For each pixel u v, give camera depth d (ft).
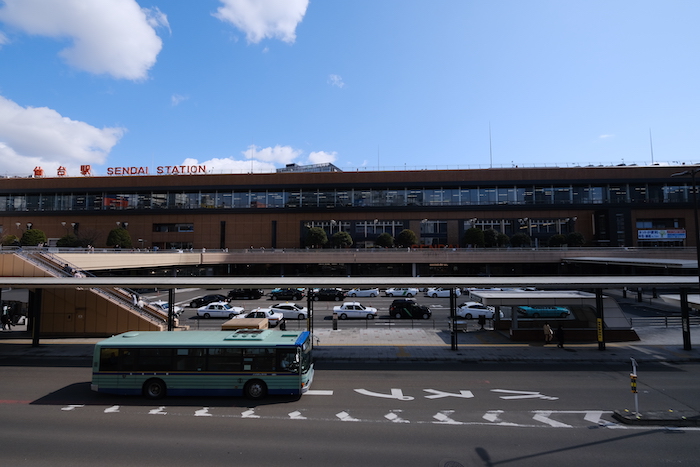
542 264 213.05
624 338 80.23
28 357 67.97
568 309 84.99
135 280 69.31
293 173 251.39
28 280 71.41
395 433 37.27
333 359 66.59
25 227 249.96
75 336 86.58
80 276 93.45
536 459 32.12
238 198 252.42
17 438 35.88
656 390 49.83
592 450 33.73
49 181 249.96
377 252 208.74
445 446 34.50
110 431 37.58
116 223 248.93
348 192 250.57
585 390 49.90
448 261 205.67
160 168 255.70
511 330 81.97
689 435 36.76
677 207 232.12
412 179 246.68
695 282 68.54
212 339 49.49
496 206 241.55
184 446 34.35
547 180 239.30
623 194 236.02
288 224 249.55
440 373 58.13
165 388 47.26
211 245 248.93
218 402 45.98
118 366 47.47
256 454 32.91
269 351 47.55
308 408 44.01
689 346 70.69
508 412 42.65
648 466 30.96
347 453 33.14
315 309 132.46
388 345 77.00
